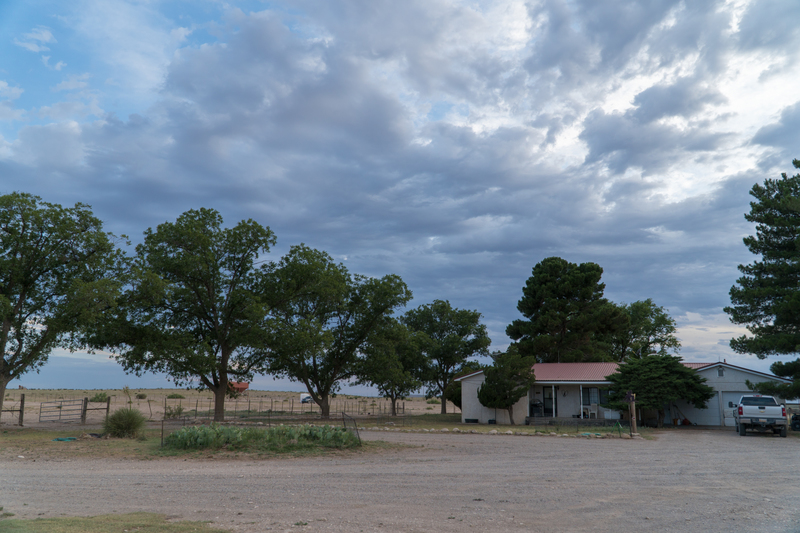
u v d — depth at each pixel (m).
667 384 32.06
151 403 59.75
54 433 24.77
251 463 14.75
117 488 10.73
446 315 54.56
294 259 37.56
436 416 46.69
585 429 29.41
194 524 7.49
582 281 49.59
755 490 10.52
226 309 34.53
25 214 27.44
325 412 40.56
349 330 41.78
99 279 28.28
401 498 9.64
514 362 35.78
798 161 33.81
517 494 10.05
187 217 34.88
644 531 7.30
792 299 28.14
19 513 8.33
